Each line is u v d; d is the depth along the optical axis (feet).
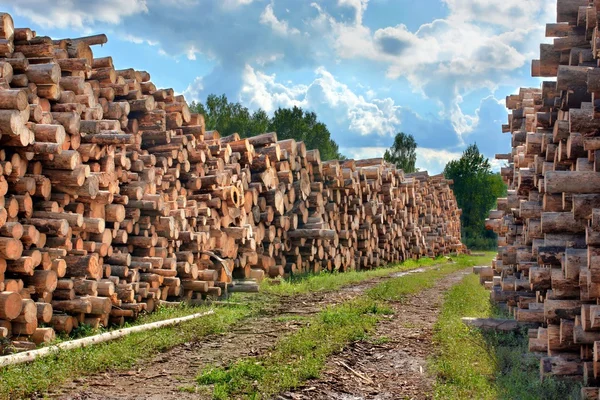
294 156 51.96
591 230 16.94
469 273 69.26
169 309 33.09
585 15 19.88
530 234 23.86
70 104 28.63
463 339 26.18
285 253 52.29
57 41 31.55
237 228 41.70
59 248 27.07
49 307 25.20
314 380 20.39
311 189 56.18
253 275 45.70
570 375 19.85
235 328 29.07
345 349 24.66
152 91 38.93
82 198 29.01
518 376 20.77
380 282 51.37
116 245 32.76
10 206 24.58
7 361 20.13
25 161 25.52
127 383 19.99
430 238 99.55
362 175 66.08
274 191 47.96
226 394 18.47
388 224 76.69
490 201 186.91
